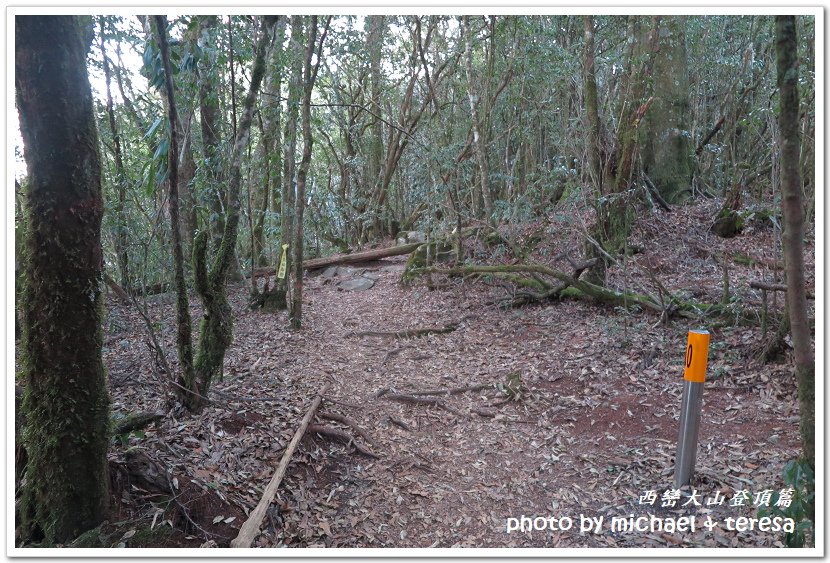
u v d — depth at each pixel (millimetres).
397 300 9719
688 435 3555
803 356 2258
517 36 10352
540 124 10398
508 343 6883
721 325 5910
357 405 5203
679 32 10367
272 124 8969
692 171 10844
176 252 4043
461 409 5207
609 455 4191
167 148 3861
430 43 15719
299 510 3555
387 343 7375
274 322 8242
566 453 4312
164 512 3078
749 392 4703
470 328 7645
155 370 4391
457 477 4125
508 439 4625
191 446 3805
